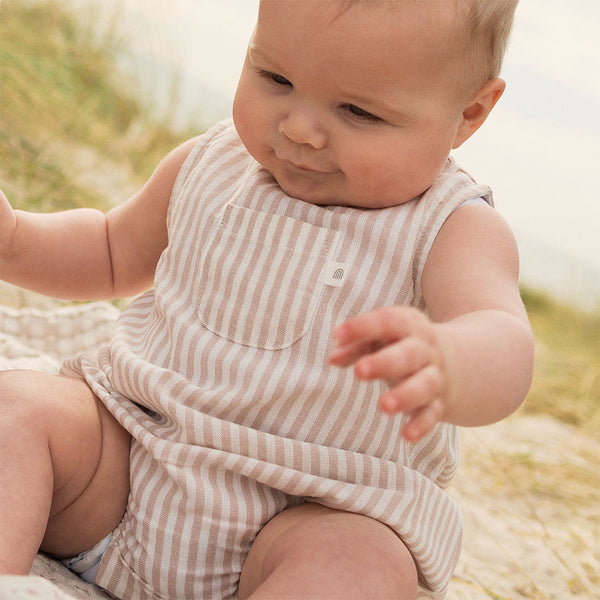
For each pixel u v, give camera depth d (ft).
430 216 3.86
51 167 9.42
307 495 3.64
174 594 3.64
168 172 4.59
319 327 3.78
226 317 3.87
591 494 7.21
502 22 3.69
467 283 3.59
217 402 3.74
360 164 3.67
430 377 2.60
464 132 3.95
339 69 3.48
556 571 5.91
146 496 3.71
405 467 3.79
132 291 4.82
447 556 3.94
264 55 3.59
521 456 7.70
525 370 3.19
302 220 3.90
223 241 3.98
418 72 3.53
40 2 11.57
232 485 3.67
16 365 5.13
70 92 11.00
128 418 3.79
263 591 3.10
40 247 4.58
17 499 3.28
